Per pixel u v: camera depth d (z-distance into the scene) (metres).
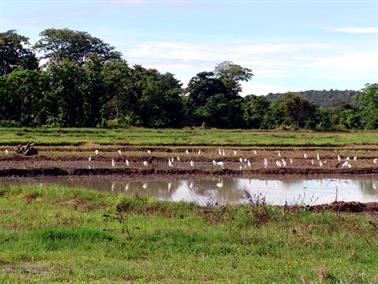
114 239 14.22
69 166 36.97
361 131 87.88
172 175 36.38
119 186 32.03
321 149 50.34
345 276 10.76
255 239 14.59
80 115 80.31
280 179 36.09
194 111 93.19
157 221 17.36
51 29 97.62
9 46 86.38
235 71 119.69
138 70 97.06
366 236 15.20
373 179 36.81
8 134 55.38
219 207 19.72
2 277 10.39
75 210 19.20
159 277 10.94
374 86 98.44
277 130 85.50
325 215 18.45
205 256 12.97
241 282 10.56
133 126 82.94
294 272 11.38
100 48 103.31
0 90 71.31
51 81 77.50
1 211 18.39
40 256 12.42
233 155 43.75
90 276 10.83
